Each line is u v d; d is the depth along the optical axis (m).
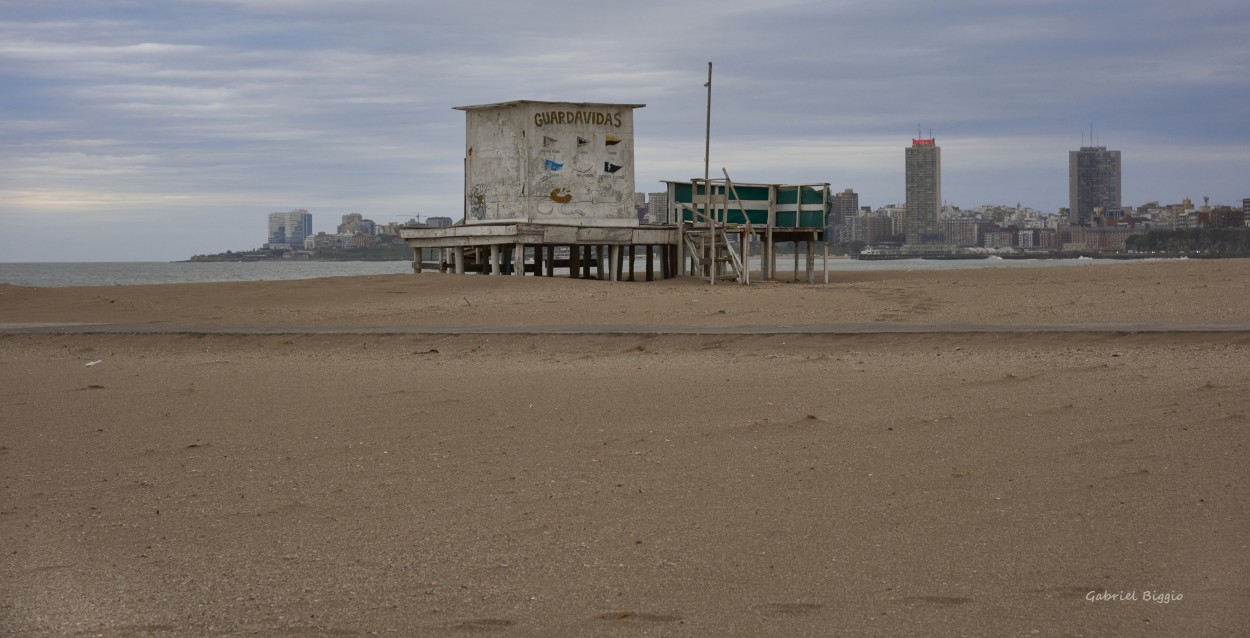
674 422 12.99
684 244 40.69
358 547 8.41
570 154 39.47
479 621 6.88
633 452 11.48
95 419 13.95
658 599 7.20
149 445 12.31
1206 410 12.56
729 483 10.10
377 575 7.76
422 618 6.95
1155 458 10.49
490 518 9.13
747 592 7.29
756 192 40.56
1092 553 7.85
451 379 16.83
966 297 26.94
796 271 41.22
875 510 9.09
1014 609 6.87
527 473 10.68
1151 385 14.40
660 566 7.84
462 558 8.10
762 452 11.33
